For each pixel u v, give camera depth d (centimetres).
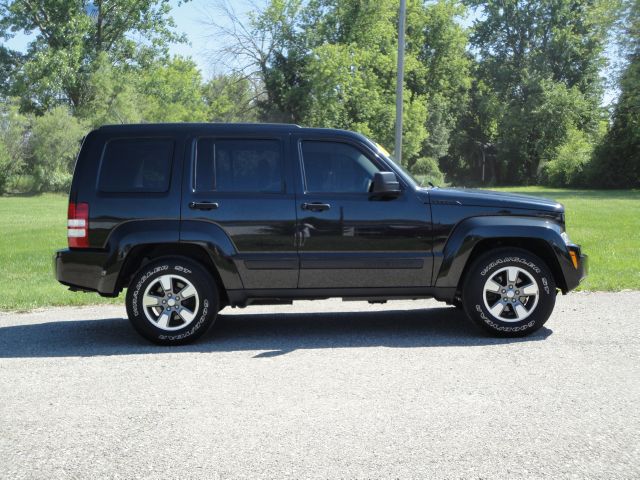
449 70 6906
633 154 5322
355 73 5362
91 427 406
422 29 6297
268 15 4953
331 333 666
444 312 774
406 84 6412
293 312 792
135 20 5450
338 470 338
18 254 1405
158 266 617
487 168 8412
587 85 7456
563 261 631
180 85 6191
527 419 409
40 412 435
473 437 380
